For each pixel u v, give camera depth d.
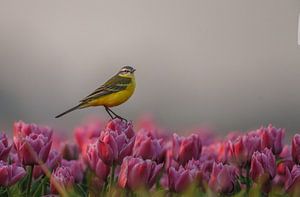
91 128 4.76
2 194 3.62
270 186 3.54
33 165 3.62
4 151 3.66
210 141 5.43
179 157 3.94
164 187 3.99
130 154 3.56
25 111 20.80
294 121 19.44
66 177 3.54
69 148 4.77
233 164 3.82
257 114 20.80
